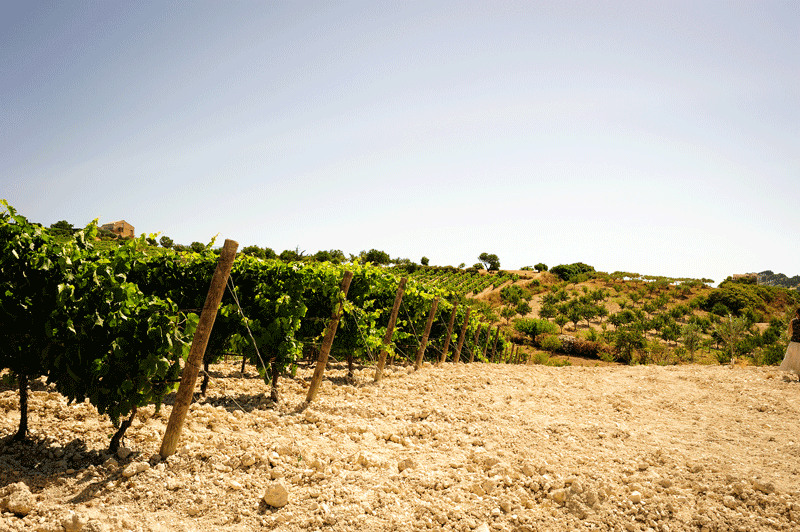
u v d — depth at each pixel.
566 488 4.02
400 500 3.71
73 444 3.98
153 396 4.15
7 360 3.81
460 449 4.96
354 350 8.73
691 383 9.56
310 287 7.03
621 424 6.23
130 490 3.40
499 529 3.42
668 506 3.85
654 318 47.88
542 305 61.56
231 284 6.30
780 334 28.98
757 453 5.23
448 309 15.42
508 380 9.29
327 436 5.01
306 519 3.30
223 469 3.88
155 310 4.10
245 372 8.62
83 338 3.82
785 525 3.59
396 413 6.14
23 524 2.82
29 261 3.64
